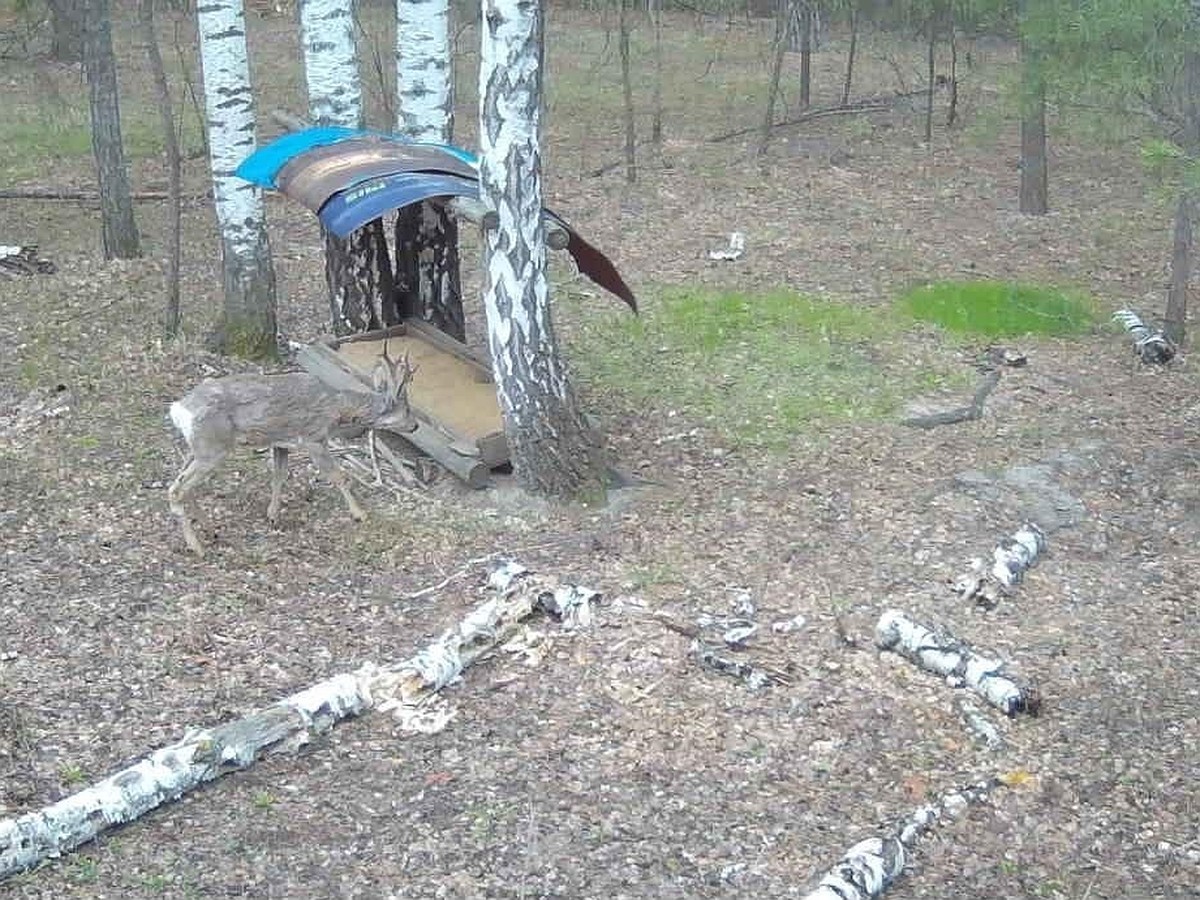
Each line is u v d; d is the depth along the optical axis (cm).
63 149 1379
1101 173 1324
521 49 639
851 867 446
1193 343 929
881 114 1542
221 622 591
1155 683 564
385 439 756
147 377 839
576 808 485
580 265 734
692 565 643
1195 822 487
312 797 489
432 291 863
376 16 1933
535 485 701
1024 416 812
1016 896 452
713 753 515
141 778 476
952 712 541
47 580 617
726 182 1284
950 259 1091
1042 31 811
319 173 722
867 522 684
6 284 1002
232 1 816
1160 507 711
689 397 830
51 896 438
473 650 564
